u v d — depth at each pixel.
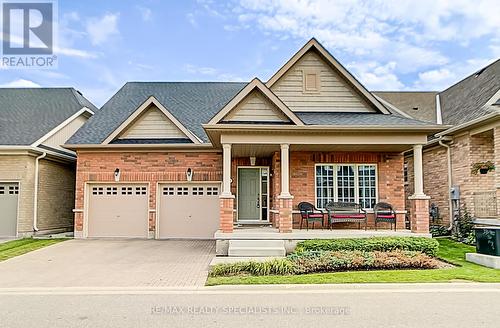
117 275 9.56
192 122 18.05
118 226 16.59
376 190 14.70
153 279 9.12
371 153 14.80
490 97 15.45
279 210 12.80
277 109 13.07
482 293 7.66
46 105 20.42
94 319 6.08
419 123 12.92
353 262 9.87
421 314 6.20
